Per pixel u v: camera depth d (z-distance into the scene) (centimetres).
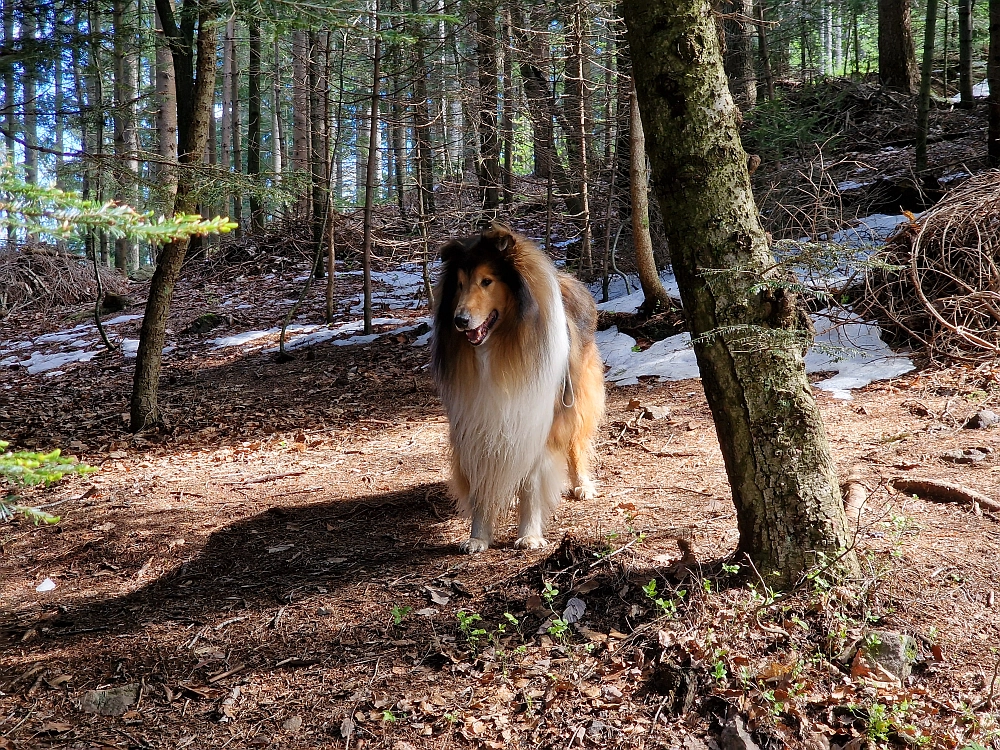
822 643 314
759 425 327
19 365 1182
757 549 339
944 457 480
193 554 486
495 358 407
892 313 690
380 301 1266
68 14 948
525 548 434
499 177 1270
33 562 497
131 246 2273
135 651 375
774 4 1669
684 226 322
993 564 358
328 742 303
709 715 293
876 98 1462
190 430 792
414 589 404
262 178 650
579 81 1034
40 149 577
